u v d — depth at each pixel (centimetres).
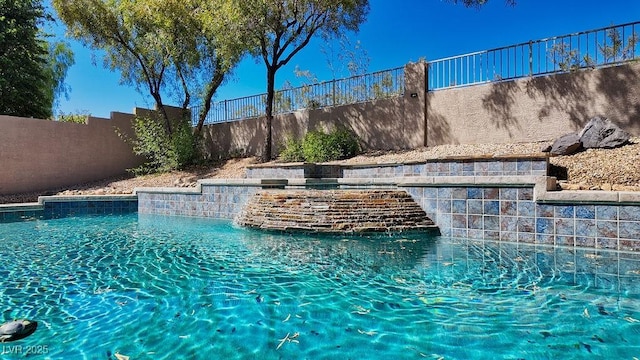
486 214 538
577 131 862
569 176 650
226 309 304
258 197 722
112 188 1240
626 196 436
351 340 248
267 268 420
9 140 1199
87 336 257
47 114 1558
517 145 888
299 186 830
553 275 371
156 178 1331
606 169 630
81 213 962
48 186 1278
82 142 1359
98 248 546
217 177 1243
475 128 1006
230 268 423
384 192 627
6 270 427
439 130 1070
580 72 862
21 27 1326
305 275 392
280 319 283
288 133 1380
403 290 340
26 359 227
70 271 421
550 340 242
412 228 580
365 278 377
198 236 630
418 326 266
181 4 1286
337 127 1270
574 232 472
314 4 1161
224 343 246
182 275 399
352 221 595
